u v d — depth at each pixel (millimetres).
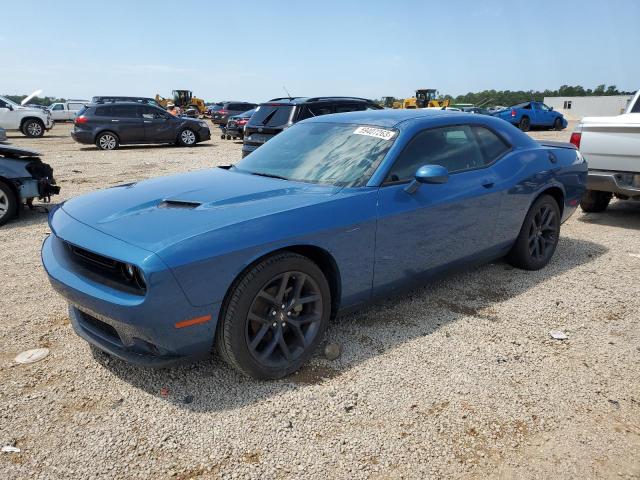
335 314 3318
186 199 3102
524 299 4168
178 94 53625
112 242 2645
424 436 2514
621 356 3287
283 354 2990
